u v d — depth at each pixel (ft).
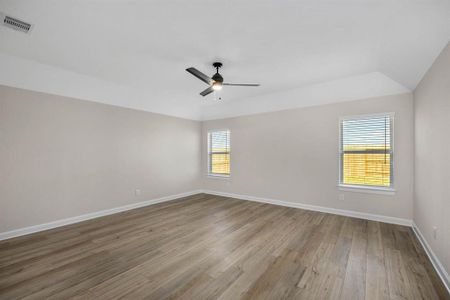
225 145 19.57
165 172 17.40
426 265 7.46
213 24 7.13
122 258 7.93
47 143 11.11
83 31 7.56
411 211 11.16
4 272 6.97
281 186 15.85
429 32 6.51
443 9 5.55
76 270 7.11
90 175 12.80
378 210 12.10
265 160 16.66
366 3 5.95
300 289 6.15
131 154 15.02
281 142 15.83
